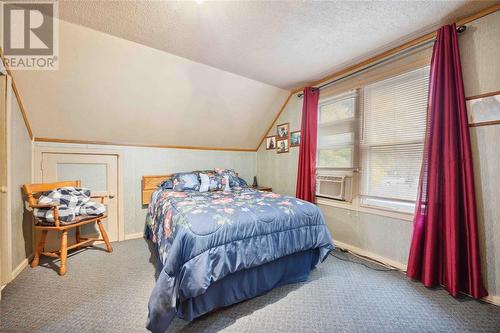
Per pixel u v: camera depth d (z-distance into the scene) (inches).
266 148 159.9
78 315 58.3
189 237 55.1
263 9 64.4
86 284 73.3
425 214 75.7
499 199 64.2
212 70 104.9
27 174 91.0
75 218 88.0
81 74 85.7
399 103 87.6
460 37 70.9
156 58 90.9
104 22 70.9
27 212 88.8
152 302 50.3
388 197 91.3
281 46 85.3
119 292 68.9
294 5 62.8
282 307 63.8
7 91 71.3
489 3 62.9
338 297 68.6
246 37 79.1
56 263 88.7
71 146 106.3
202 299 57.5
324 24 71.6
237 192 113.2
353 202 103.3
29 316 57.5
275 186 151.9
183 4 62.3
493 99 64.7
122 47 83.0
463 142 67.7
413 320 58.8
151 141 126.0
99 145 113.2
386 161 92.0
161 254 71.1
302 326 56.5
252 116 140.9
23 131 87.7
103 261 91.0
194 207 71.9
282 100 139.6
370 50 88.4
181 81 103.9
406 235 84.8
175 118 120.1
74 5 63.1
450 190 68.7
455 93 69.8
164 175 130.0
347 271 85.3
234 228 61.6
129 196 121.1
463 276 69.0
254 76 114.0
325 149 117.3
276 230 69.6
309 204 84.0
